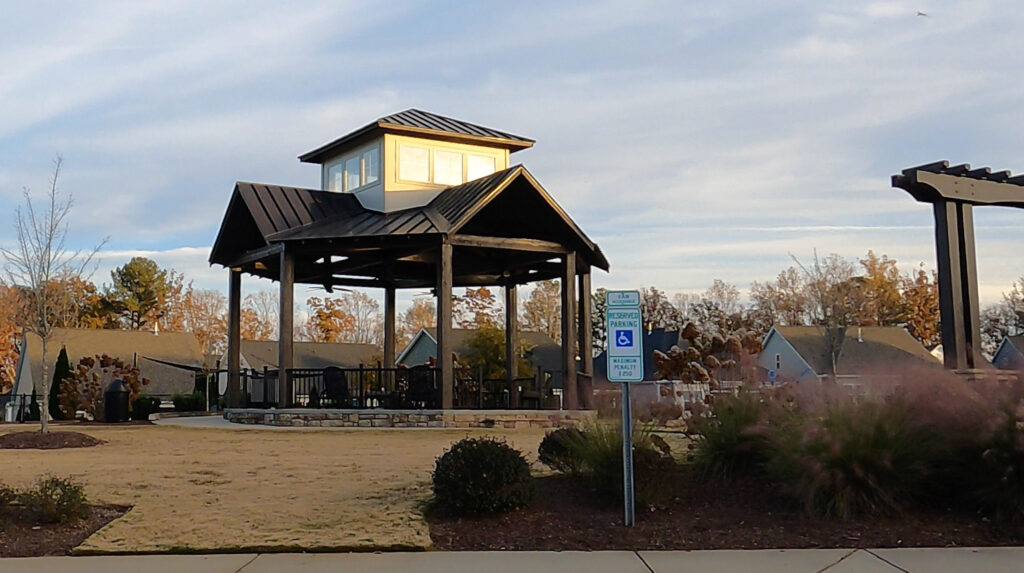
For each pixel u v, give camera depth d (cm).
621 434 895
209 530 756
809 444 808
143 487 960
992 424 777
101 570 650
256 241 2158
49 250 1847
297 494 912
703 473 914
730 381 1337
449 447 1385
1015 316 5050
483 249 2020
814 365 4025
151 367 4278
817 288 4503
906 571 640
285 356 1891
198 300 6744
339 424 1814
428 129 2106
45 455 1298
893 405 841
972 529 752
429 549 715
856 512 788
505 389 2188
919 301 5219
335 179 2283
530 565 664
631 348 790
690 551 706
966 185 1209
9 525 777
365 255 2125
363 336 6856
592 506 845
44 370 1678
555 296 6050
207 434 1673
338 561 675
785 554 692
